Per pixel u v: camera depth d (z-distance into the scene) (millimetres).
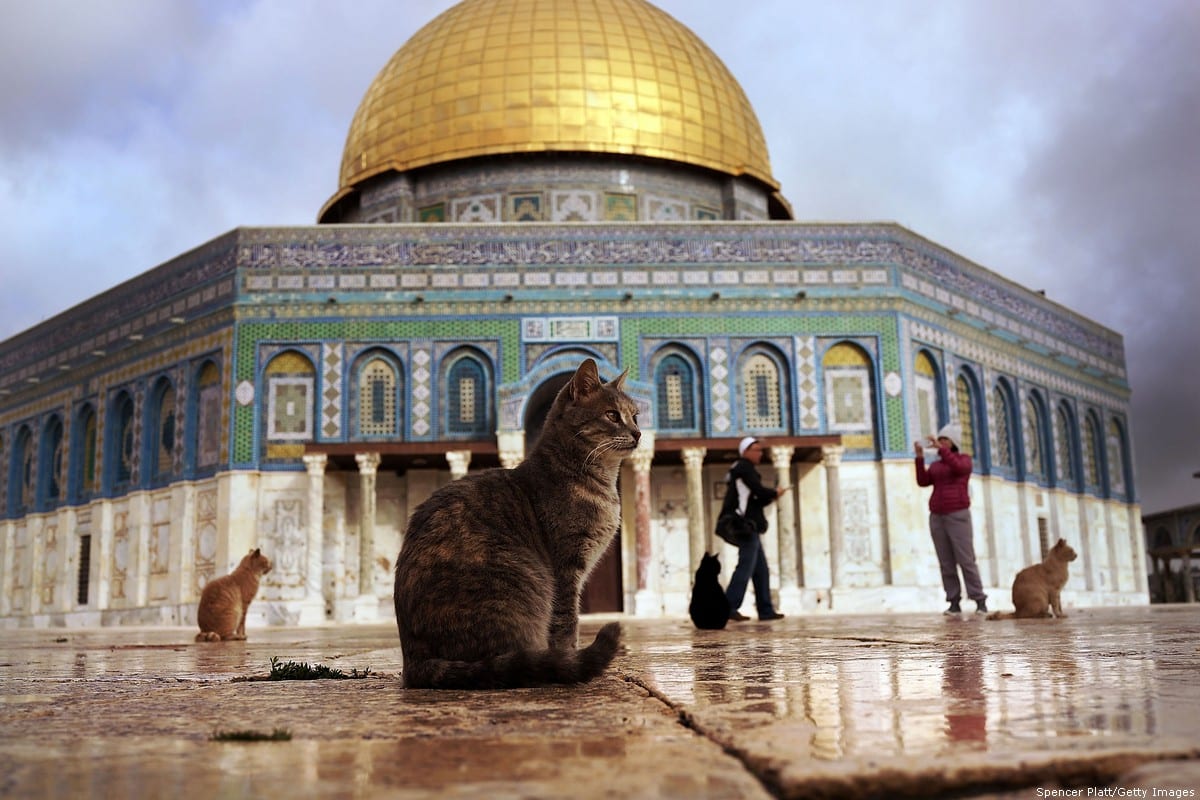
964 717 2928
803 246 27750
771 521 26953
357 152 32719
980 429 29844
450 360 26969
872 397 27250
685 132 31422
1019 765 2145
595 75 31062
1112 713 2918
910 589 26188
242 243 27109
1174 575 50875
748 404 27219
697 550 25438
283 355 26750
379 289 27047
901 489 26672
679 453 26359
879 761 2197
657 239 27562
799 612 25703
